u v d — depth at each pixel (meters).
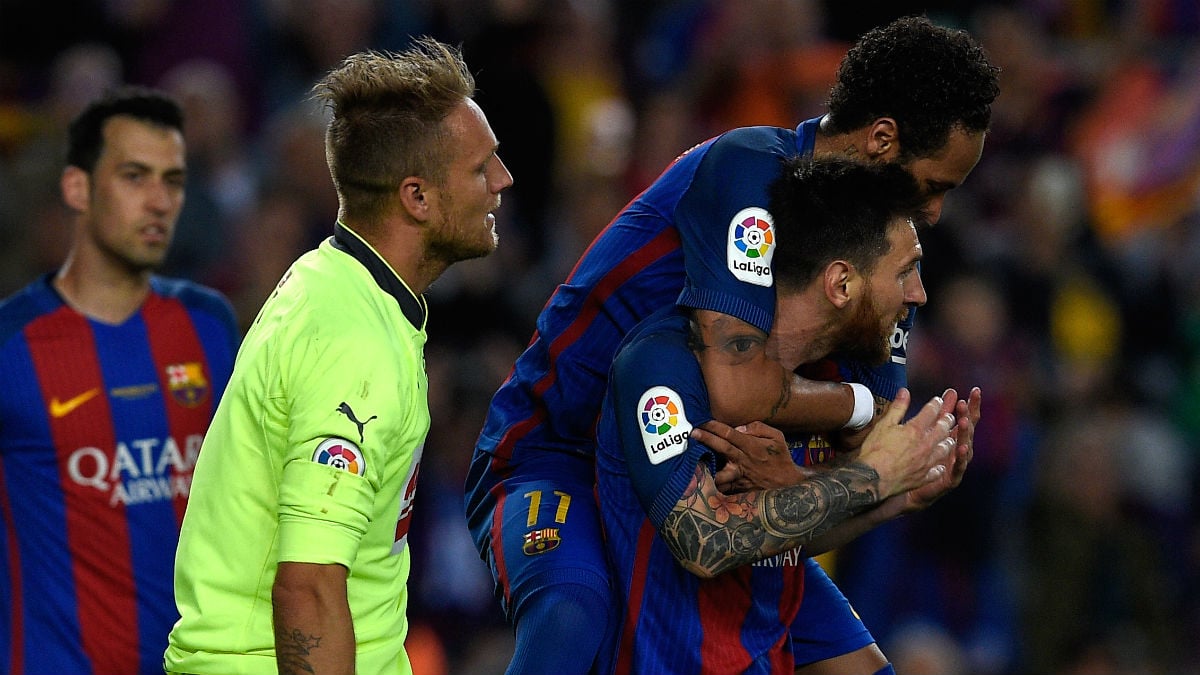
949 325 27.78
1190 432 31.52
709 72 32.12
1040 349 30.08
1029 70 34.00
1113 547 28.06
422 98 11.92
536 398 14.06
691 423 12.55
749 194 12.88
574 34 33.28
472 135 12.05
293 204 27.81
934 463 13.00
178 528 17.50
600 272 13.77
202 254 27.73
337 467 11.16
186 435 17.72
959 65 13.09
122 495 17.20
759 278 12.71
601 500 13.42
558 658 12.73
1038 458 28.53
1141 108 34.91
